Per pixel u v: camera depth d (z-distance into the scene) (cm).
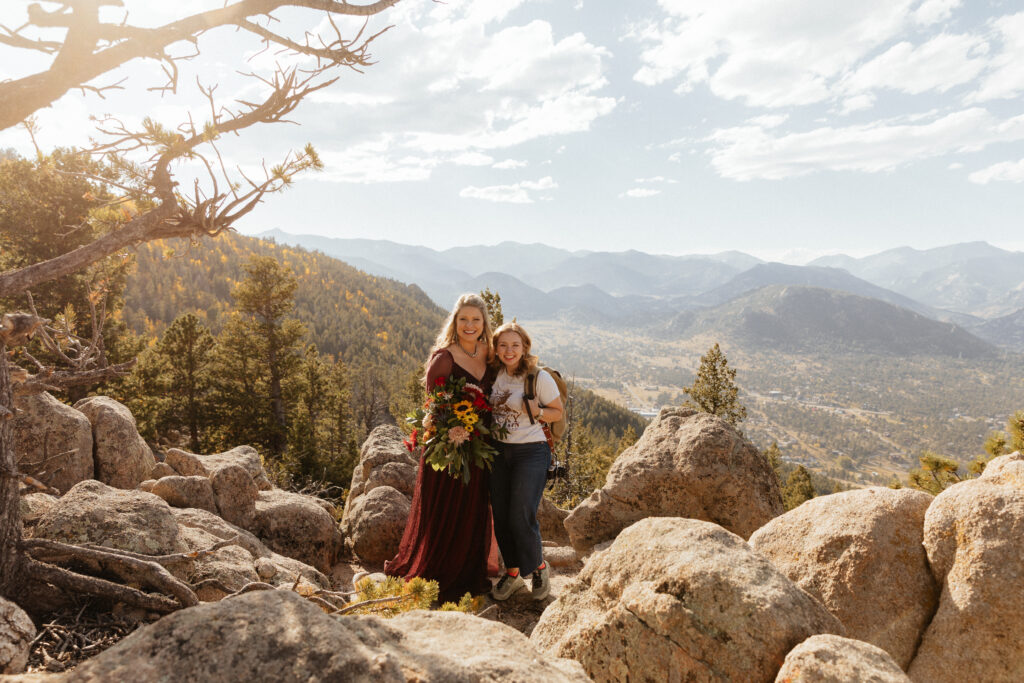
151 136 284
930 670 261
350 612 315
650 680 248
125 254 399
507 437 422
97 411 646
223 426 2775
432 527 453
